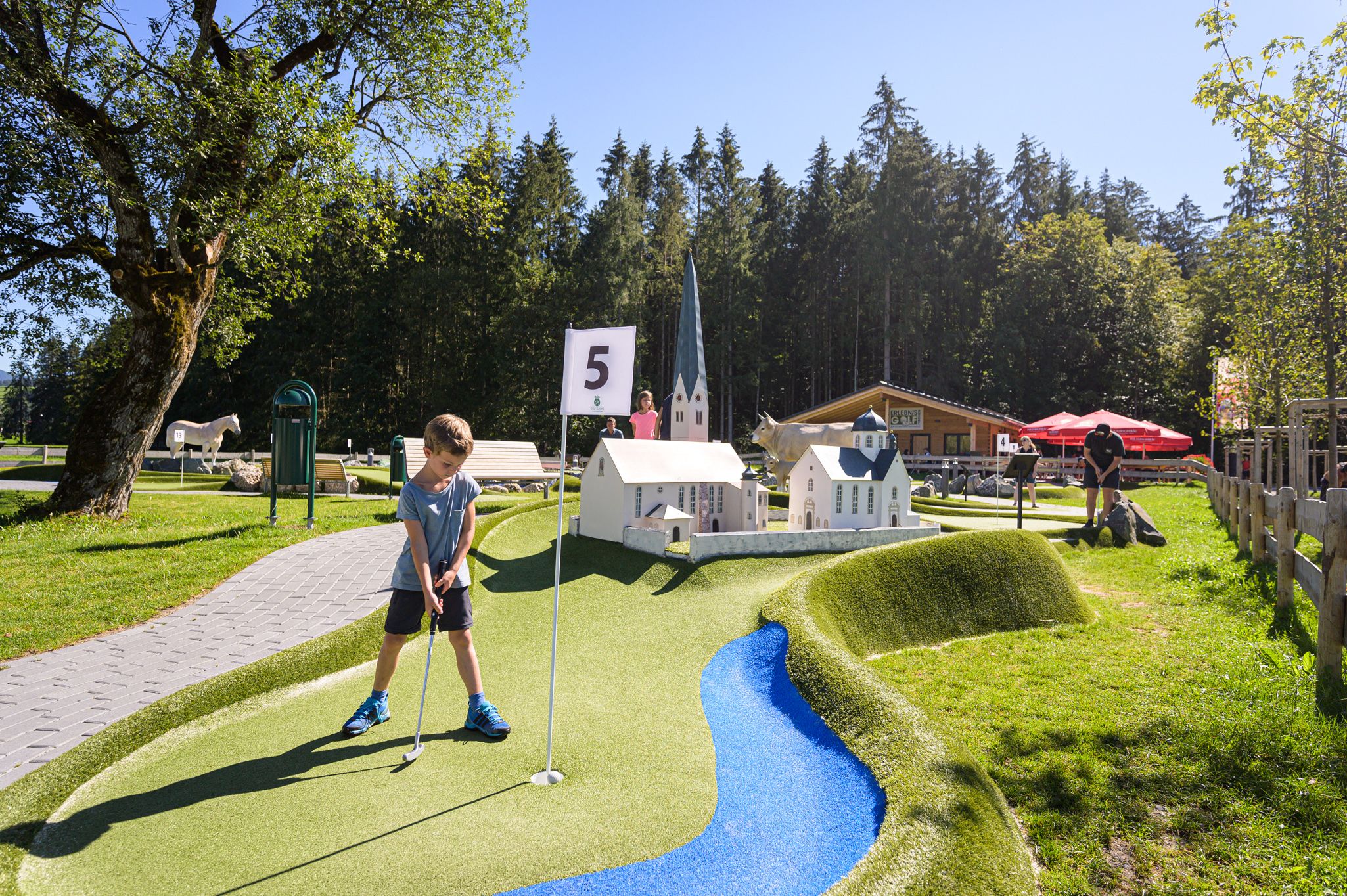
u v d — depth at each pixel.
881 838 3.58
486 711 4.86
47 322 14.72
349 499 17.56
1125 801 4.40
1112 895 3.58
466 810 3.82
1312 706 5.28
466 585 4.91
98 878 3.19
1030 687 6.49
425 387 47.00
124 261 12.05
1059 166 62.19
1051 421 30.70
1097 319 45.78
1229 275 17.50
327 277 44.50
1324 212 12.27
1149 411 44.19
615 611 8.43
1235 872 3.71
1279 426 14.59
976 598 8.95
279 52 13.45
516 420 42.81
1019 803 4.41
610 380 5.18
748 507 12.52
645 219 54.69
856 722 5.12
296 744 4.66
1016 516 16.88
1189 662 6.95
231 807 3.82
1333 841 3.86
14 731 4.71
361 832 3.57
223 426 23.14
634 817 3.84
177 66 10.70
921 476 32.12
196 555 9.46
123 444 12.25
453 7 14.35
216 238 13.13
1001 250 50.88
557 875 3.27
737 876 3.35
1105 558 12.39
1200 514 16.81
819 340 52.91
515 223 43.97
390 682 5.41
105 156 11.38
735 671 6.57
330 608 7.71
